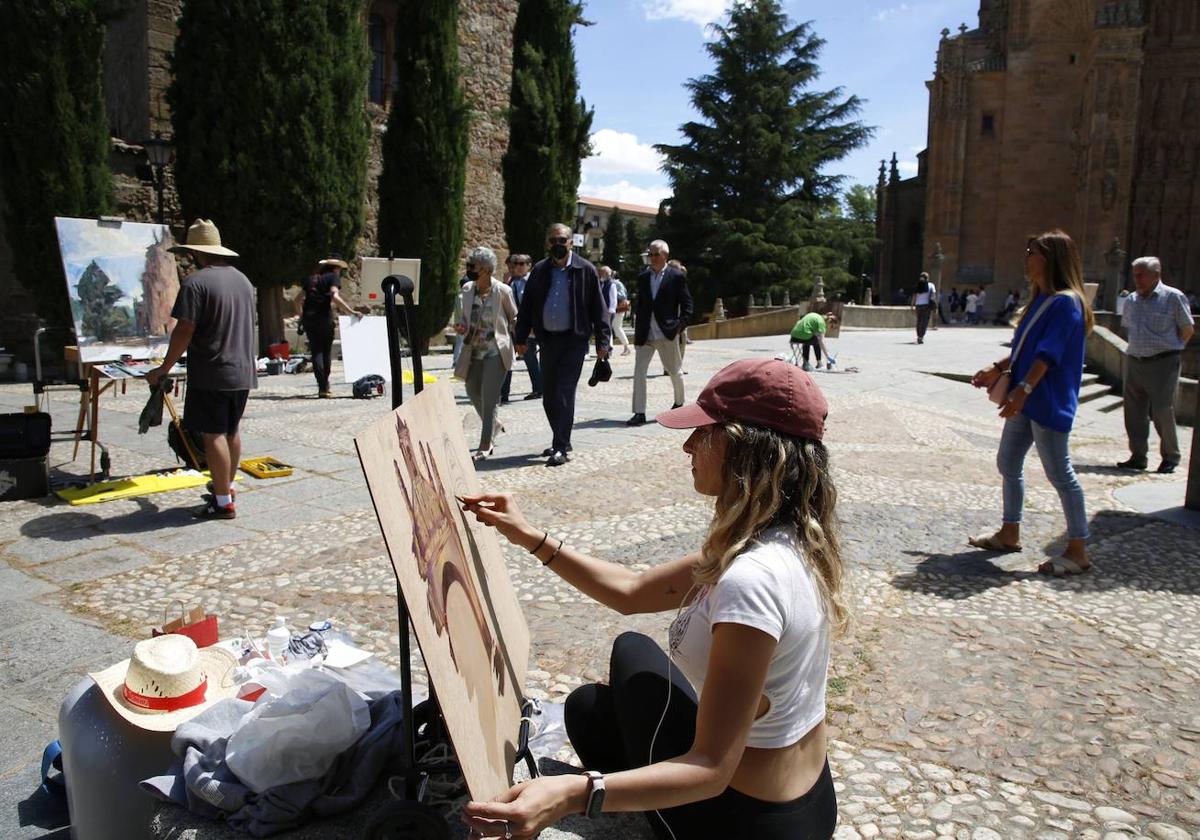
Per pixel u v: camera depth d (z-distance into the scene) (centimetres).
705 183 4944
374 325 1217
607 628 428
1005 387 519
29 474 669
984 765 307
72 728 264
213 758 240
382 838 208
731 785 185
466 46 2327
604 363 801
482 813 160
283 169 1473
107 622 441
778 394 185
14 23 1268
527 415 1055
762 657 168
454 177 1873
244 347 616
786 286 4700
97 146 1359
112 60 1833
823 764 199
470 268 781
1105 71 4331
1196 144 4609
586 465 789
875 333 2920
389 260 1509
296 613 450
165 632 324
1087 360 1703
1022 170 4809
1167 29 4588
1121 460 923
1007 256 4856
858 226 5409
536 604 460
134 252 762
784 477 182
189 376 607
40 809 292
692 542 566
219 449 614
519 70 2105
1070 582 496
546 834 252
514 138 2128
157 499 675
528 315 784
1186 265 4672
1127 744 321
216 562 531
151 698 262
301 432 938
